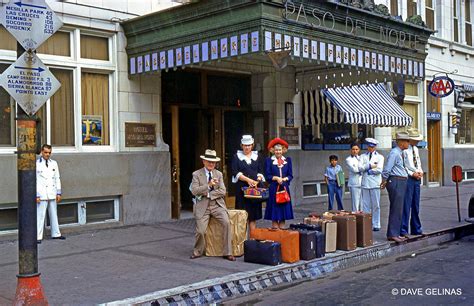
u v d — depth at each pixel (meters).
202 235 8.96
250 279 7.88
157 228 12.03
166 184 13.09
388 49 12.77
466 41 24.02
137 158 12.53
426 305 6.72
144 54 12.06
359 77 14.40
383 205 16.42
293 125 16.05
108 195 12.05
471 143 24.80
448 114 22.91
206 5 10.52
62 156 11.28
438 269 8.86
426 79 21.44
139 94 12.70
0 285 7.36
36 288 5.95
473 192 20.12
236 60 13.87
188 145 14.97
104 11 12.05
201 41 10.80
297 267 8.57
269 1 9.80
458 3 23.34
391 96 18.86
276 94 15.55
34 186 5.97
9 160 10.52
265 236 8.84
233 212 9.17
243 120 15.80
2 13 5.75
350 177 12.37
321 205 16.22
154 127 12.98
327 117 15.67
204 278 7.73
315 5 10.78
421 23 13.76
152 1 12.98
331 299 7.17
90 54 12.08
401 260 9.75
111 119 12.40
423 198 18.28
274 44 9.97
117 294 6.96
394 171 10.54
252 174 9.67
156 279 7.69
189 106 14.20
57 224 10.73
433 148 22.59
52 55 11.45
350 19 11.61
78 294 6.96
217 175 9.09
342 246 9.63
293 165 16.05
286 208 9.80
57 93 11.56
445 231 12.01
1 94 10.74
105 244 10.23
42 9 6.06
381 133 19.28
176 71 13.95
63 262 8.74
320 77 15.32
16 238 10.64
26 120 5.90
